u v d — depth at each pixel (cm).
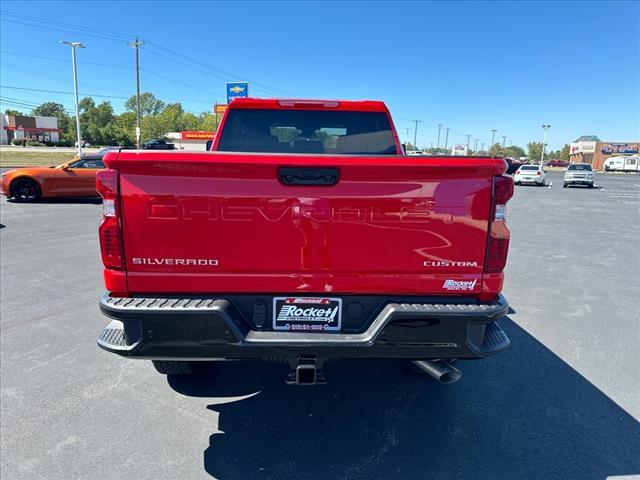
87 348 415
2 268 672
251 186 237
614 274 718
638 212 1645
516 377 375
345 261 245
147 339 239
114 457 269
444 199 242
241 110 402
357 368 391
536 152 12538
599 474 260
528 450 281
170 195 236
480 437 294
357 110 407
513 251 894
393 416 318
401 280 247
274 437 293
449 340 245
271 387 356
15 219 1133
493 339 258
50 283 601
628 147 8881
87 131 11444
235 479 254
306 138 412
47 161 4309
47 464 262
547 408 329
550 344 441
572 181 3153
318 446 284
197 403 331
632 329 482
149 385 356
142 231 238
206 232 239
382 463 268
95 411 317
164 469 260
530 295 600
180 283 243
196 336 238
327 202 240
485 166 240
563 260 818
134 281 243
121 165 233
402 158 235
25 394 337
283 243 242
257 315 250
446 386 359
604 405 334
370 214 241
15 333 444
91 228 1016
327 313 250
